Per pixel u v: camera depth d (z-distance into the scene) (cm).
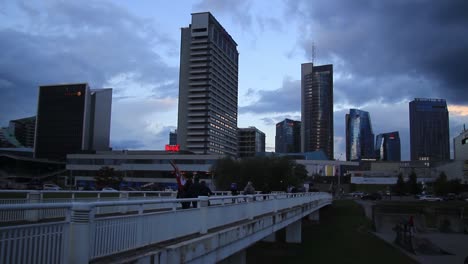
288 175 7869
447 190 12325
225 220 1430
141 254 820
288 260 3173
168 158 13088
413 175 13200
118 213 1838
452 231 5788
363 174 16638
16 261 570
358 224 6209
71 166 13750
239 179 7850
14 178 13125
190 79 18125
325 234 4916
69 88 18488
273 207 2234
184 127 18012
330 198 7194
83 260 674
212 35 18262
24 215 1407
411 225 5031
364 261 3288
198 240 1081
